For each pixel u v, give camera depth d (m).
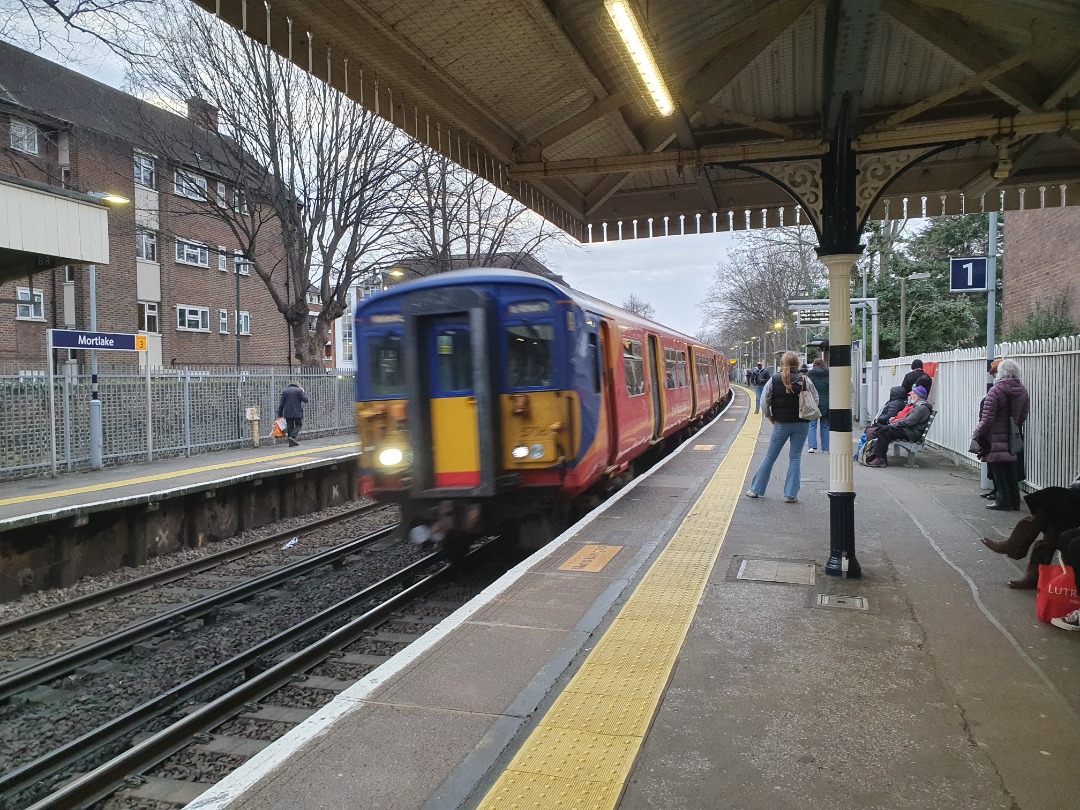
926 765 3.28
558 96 6.31
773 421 9.29
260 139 21.92
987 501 9.30
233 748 4.96
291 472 14.22
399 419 8.25
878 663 4.39
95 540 10.31
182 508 11.85
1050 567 5.11
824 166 6.10
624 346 10.99
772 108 7.16
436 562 9.53
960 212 8.37
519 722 3.74
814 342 14.61
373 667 6.23
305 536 12.43
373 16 4.78
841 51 4.82
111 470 14.20
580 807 3.01
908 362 17.45
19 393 13.29
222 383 18.69
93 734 5.14
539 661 4.50
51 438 13.48
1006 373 8.67
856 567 6.09
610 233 9.20
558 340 8.02
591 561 6.68
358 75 5.35
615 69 5.88
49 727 5.55
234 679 6.29
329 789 3.17
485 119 6.54
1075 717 3.70
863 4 4.29
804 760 3.34
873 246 27.88
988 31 5.59
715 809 2.99
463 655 4.60
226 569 10.25
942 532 7.64
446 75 5.73
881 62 6.27
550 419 8.00
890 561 6.56
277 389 20.91
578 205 8.90
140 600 8.84
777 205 8.69
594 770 3.28
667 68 5.65
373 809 3.03
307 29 4.86
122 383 15.63
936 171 8.03
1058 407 9.06
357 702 3.98
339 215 23.58
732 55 5.90
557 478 8.02
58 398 14.11
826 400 14.38
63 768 4.90
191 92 21.05
